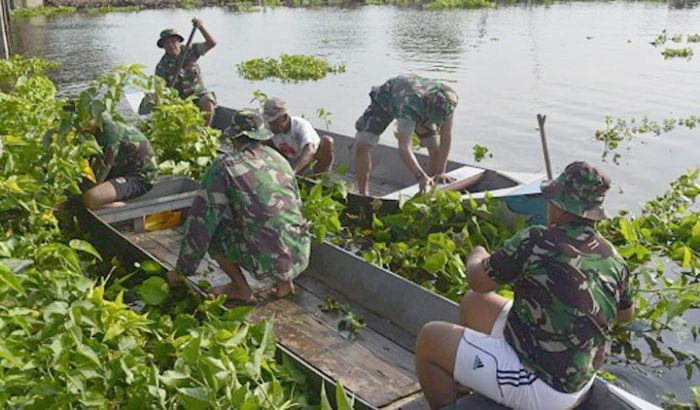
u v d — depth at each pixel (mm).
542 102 14789
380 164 8961
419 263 6691
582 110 14047
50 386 3828
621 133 12312
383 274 5535
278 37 25953
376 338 5273
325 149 8211
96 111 6898
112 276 6285
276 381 4027
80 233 7059
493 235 6863
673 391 5051
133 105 10898
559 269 3451
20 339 4289
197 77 11164
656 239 7473
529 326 3539
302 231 5562
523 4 38469
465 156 11289
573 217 3531
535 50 21844
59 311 4367
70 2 38156
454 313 5047
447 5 37656
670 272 6816
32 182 6418
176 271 5438
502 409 3660
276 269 5383
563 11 34281
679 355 5461
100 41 24375
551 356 3486
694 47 21750
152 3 38938
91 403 3873
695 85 16203
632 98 14992
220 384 3988
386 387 4676
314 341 5234
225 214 5434
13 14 33562
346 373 4840
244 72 18344
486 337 3721
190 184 7770
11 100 8586
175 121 8828
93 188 7043
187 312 5543
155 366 4125
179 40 11062
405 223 7141
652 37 24359
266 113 7309
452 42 23969
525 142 11977
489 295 4137
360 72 18422
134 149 7227
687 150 11281
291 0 41188
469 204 7012
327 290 5938
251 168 5371
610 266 3510
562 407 3541
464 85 16594
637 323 5809
